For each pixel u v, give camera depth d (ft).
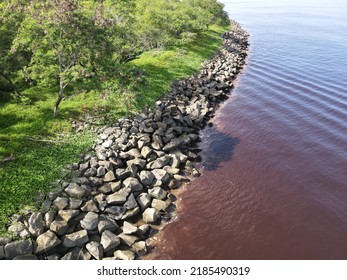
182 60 149.28
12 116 81.82
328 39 226.79
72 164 67.36
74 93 96.27
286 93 120.47
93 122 85.35
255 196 66.28
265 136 90.48
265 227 58.29
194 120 98.17
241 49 204.95
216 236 56.24
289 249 53.83
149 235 55.98
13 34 84.64
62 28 71.31
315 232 57.26
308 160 78.28
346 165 75.61
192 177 72.23
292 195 66.54
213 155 81.66
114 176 65.36
